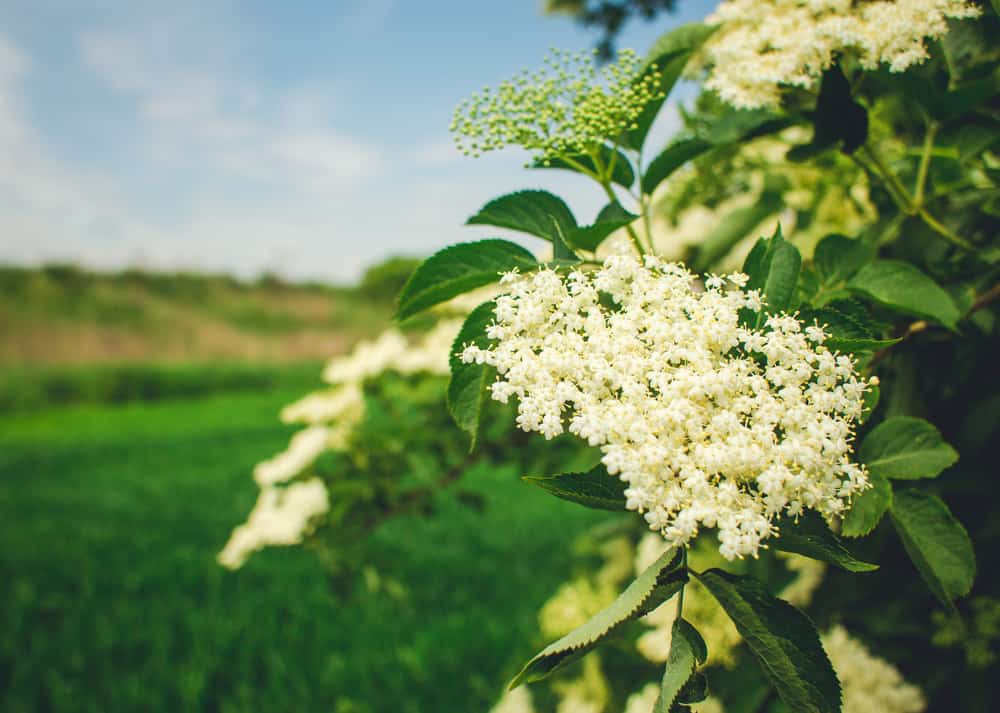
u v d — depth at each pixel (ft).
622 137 1.27
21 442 11.27
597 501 0.93
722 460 0.86
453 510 6.22
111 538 5.87
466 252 1.14
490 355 1.01
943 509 1.08
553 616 2.16
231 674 3.59
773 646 0.89
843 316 1.00
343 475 2.37
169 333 25.91
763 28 1.33
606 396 0.94
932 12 1.19
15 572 5.13
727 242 1.90
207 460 9.11
